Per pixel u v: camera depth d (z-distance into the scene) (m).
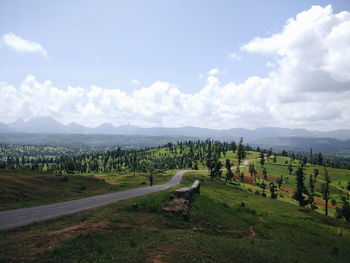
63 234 22.00
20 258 16.94
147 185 74.75
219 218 41.56
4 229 22.78
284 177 186.62
